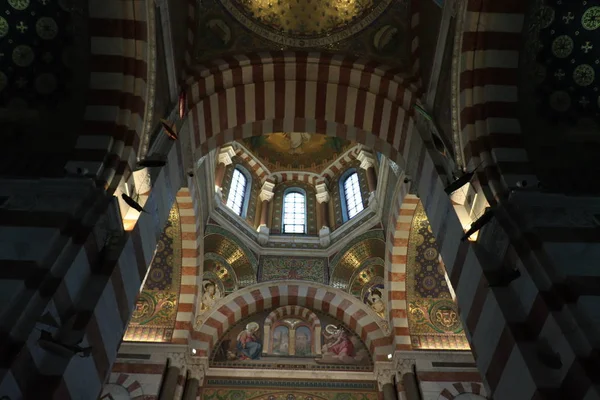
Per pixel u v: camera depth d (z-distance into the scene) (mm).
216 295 14422
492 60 6918
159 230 6996
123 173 6184
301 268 15414
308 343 13867
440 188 7043
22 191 5652
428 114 7559
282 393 12578
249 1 9094
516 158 6387
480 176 6402
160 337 12727
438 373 12023
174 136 7168
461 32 6961
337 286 14930
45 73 6770
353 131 9180
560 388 4617
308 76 8906
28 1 6598
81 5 6711
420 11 8648
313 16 9164
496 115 6773
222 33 9008
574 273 5059
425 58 8242
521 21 6836
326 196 18750
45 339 4535
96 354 5188
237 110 8969
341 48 8984
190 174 12172
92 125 6469
